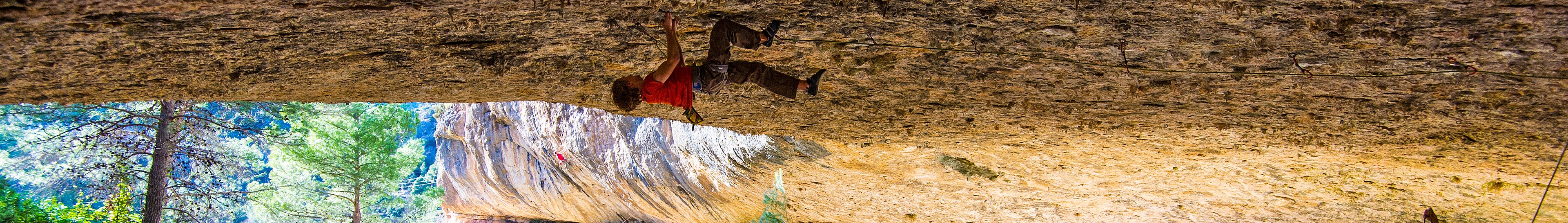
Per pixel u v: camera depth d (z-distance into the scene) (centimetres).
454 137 2320
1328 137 766
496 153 2178
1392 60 516
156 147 1617
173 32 489
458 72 621
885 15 483
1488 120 646
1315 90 607
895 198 1489
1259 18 464
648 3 470
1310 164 930
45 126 1830
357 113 2222
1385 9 440
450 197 2564
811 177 1408
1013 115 776
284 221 2330
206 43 514
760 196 1530
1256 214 1179
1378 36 475
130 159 1688
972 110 762
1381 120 680
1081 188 1231
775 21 486
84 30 474
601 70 623
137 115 1565
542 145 1986
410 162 2447
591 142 1800
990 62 584
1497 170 830
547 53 571
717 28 479
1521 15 437
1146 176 1104
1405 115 653
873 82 675
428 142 4156
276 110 1886
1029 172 1185
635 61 592
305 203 2377
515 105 1972
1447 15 443
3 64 527
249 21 480
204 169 1866
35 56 515
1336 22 459
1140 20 481
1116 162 1045
